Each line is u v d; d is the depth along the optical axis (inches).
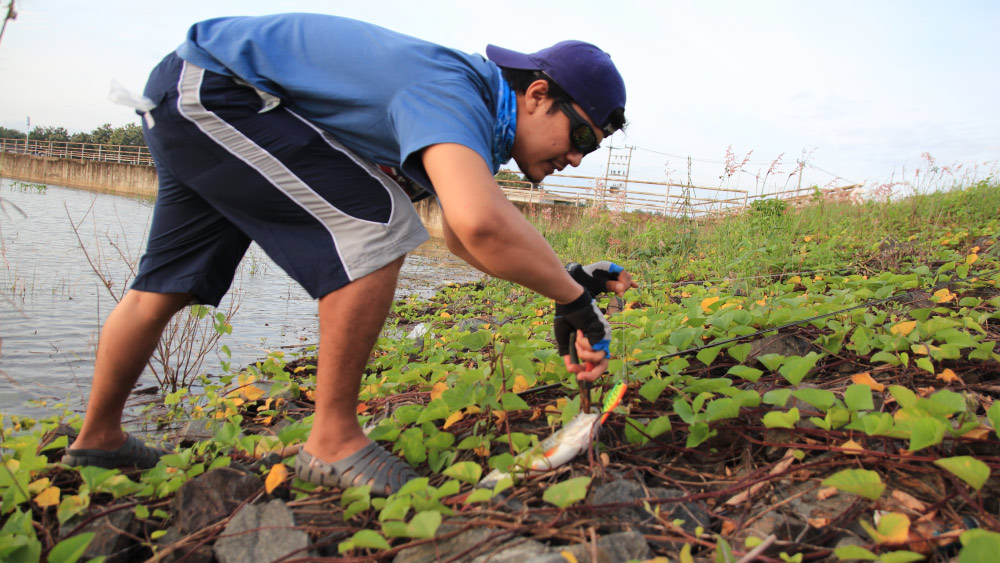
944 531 53.6
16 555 55.7
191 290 71.5
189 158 64.4
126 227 520.1
